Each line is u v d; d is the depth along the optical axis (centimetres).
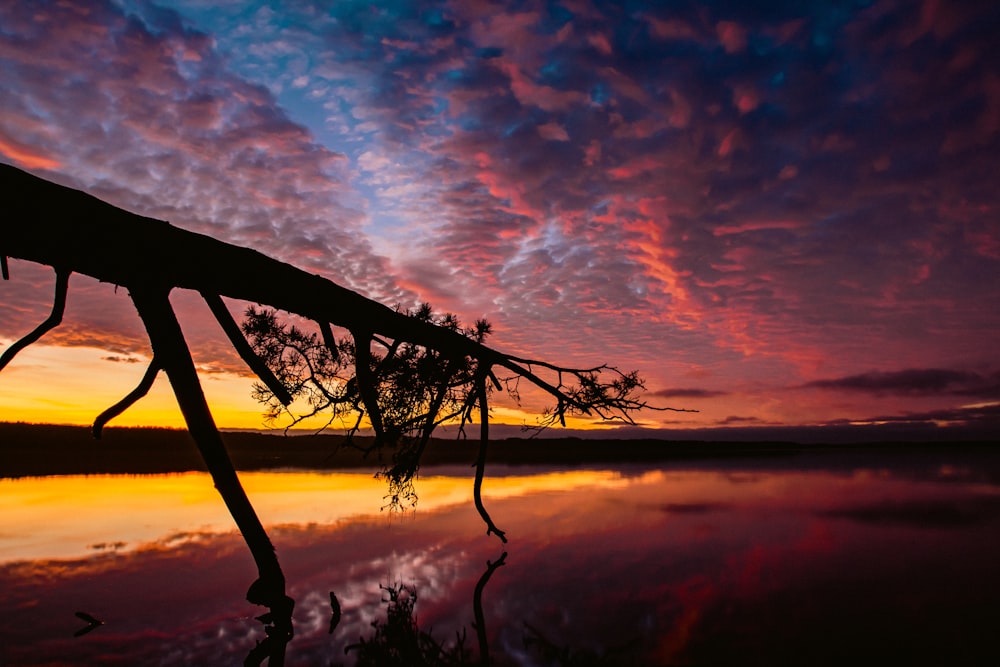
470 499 1364
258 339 775
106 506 1141
